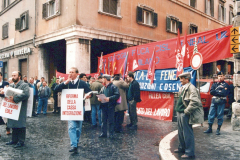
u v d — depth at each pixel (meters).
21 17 17.94
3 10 21.12
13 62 19.58
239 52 6.23
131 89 7.29
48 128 7.22
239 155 4.25
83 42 12.62
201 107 4.19
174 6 18.52
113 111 6.10
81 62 12.56
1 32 21.78
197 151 4.51
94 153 4.74
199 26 21.12
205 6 22.09
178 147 4.52
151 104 9.22
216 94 5.98
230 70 24.61
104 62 12.38
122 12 14.62
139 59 9.70
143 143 5.51
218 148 4.71
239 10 6.43
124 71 10.45
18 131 5.20
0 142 5.56
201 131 6.35
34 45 16.06
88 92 5.02
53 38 14.05
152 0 16.62
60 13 13.43
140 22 15.56
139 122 8.23
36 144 5.38
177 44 7.89
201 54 6.61
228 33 6.52
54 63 16.56
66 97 4.78
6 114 5.02
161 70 8.59
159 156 4.55
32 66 16.77
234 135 5.86
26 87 5.13
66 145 5.31
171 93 8.44
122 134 6.43
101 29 13.41
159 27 17.22
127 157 4.51
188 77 4.37
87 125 7.86
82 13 12.65
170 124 7.83
